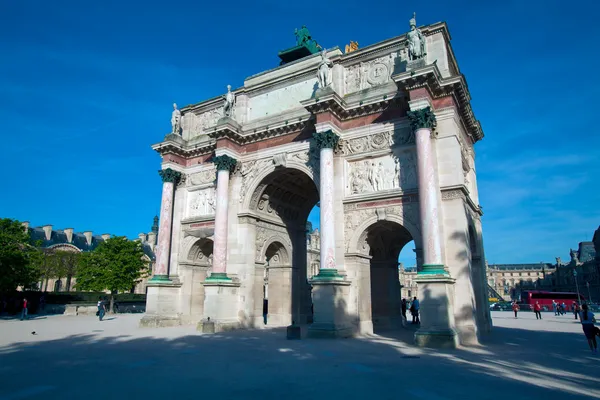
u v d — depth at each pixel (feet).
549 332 109.70
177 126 135.85
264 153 118.01
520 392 40.16
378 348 73.56
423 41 94.68
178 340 84.02
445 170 91.15
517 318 187.52
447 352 69.62
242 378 46.50
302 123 111.04
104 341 82.07
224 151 116.88
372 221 96.94
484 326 104.37
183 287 125.70
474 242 108.17
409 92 91.35
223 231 112.68
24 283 175.32
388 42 106.73
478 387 42.32
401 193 94.43
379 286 125.29
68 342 80.33
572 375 49.37
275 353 66.13
